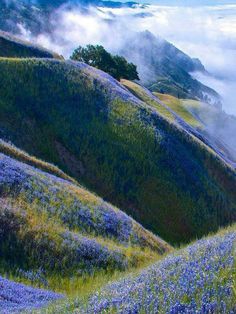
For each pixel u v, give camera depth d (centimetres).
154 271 1173
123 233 3350
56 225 2880
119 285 1177
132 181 5166
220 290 802
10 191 2983
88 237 3003
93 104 5775
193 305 780
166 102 11694
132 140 5544
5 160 3384
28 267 2458
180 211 5153
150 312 809
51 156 4959
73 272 2538
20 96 5350
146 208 5025
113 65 11188
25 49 7662
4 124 4884
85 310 994
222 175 6172
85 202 3466
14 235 2556
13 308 1485
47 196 3184
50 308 1201
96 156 5209
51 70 5888
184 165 5616
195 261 1062
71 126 5341
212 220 5322
